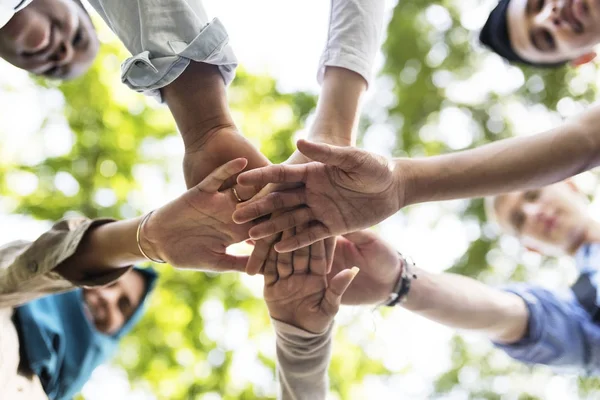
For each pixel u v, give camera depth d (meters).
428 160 1.03
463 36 3.12
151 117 2.87
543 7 1.32
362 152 0.95
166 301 2.78
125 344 2.73
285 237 1.04
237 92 3.06
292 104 3.10
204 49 1.00
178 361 2.74
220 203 1.00
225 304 2.85
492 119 3.09
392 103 3.13
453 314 1.25
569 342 1.36
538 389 2.77
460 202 3.04
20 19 1.17
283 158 3.01
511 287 1.40
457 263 2.99
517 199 1.66
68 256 1.02
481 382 2.90
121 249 1.04
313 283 1.07
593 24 1.28
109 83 2.78
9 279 1.04
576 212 1.62
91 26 1.27
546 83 2.99
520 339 1.35
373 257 1.17
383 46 3.14
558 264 2.84
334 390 2.70
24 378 1.10
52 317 1.18
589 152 1.01
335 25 1.10
